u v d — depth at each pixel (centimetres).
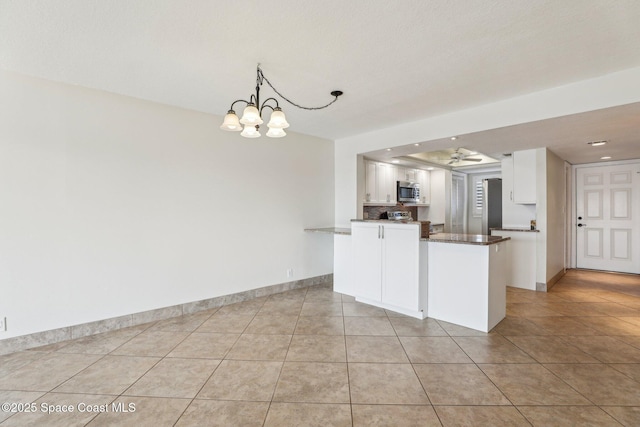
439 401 196
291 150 462
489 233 629
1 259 257
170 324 327
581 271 582
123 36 210
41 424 177
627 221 552
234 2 175
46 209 275
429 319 342
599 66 252
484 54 234
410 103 338
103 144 304
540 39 214
